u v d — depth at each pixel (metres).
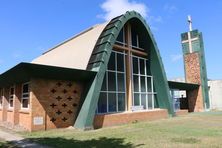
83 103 19.59
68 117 19.31
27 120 18.19
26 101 19.33
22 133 16.30
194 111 38.97
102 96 21.95
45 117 17.86
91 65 21.08
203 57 40.38
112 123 21.06
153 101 28.62
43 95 17.98
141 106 26.17
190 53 40.69
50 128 18.08
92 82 19.89
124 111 24.17
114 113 22.45
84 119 18.55
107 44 21.20
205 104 38.81
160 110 27.23
